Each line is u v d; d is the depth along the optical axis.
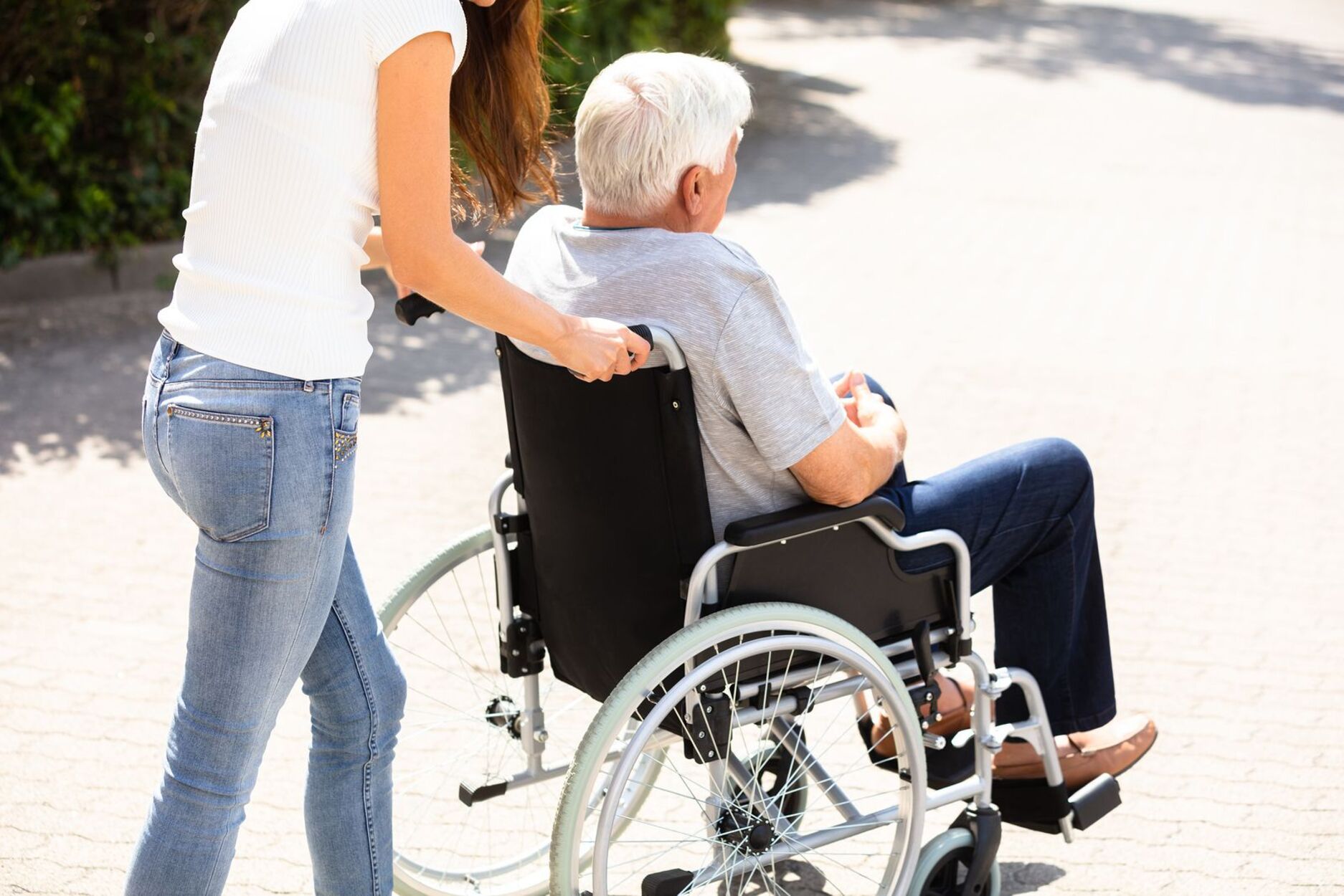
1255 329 9.10
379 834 3.04
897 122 16.48
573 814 2.78
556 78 11.81
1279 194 13.40
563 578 3.20
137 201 9.52
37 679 4.63
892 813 3.29
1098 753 3.78
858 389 3.34
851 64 20.36
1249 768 4.23
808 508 2.99
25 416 7.08
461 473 6.50
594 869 2.81
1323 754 4.31
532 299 2.59
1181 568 5.65
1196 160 14.94
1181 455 6.88
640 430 2.89
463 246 2.53
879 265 10.48
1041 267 10.58
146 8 9.55
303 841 3.85
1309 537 5.96
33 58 9.07
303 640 2.64
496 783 3.42
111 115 9.60
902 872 3.20
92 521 5.90
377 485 6.33
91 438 6.84
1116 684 4.74
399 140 2.45
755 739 4.36
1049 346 8.63
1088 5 29.09
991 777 3.46
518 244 3.21
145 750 4.25
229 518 2.46
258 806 4.00
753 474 2.99
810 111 16.77
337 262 2.49
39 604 5.15
